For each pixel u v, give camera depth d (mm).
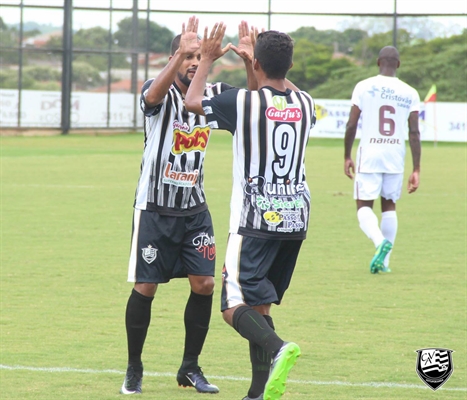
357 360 15516
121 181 49812
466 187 48406
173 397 13430
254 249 12156
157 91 13219
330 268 24859
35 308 19547
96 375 14562
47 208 37812
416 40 134125
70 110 101500
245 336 11867
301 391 13664
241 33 13453
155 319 18641
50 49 100500
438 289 21984
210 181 49844
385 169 24297
